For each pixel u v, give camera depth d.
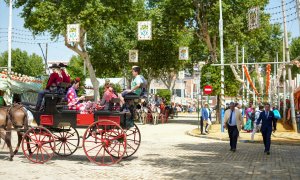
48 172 10.98
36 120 13.33
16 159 13.61
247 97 53.00
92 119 12.84
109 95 13.01
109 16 39.72
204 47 51.72
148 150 16.89
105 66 53.03
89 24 37.91
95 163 12.47
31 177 10.17
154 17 40.25
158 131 29.34
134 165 12.48
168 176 10.48
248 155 15.54
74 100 13.19
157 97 53.94
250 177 10.37
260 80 47.00
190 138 23.88
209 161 13.57
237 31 37.47
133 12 41.62
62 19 37.75
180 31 42.75
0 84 34.28
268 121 16.12
